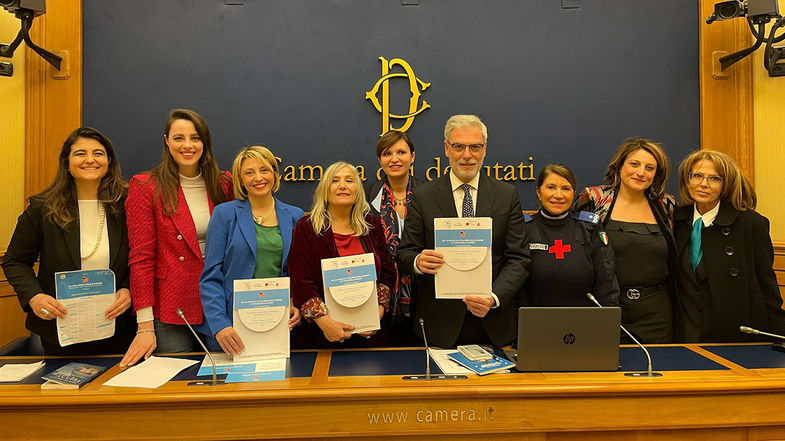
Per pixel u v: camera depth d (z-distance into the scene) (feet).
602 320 5.91
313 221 6.72
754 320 7.47
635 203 8.00
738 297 7.46
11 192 11.16
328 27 11.69
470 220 6.49
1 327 10.66
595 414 5.54
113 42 11.44
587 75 11.81
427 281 7.18
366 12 11.70
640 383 5.54
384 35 11.70
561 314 5.91
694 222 7.84
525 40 11.79
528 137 11.79
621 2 11.84
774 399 5.64
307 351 6.86
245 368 6.11
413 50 11.73
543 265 7.20
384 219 8.86
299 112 11.66
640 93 11.86
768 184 11.69
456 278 6.50
